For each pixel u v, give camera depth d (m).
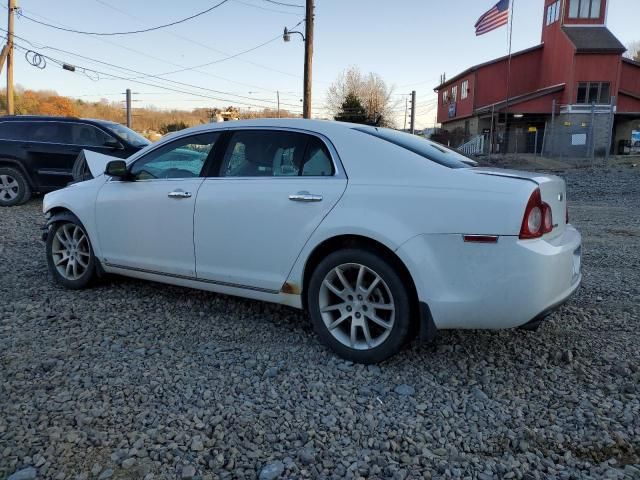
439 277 3.12
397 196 3.25
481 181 3.13
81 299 4.68
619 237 8.18
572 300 4.82
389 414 2.87
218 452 2.51
